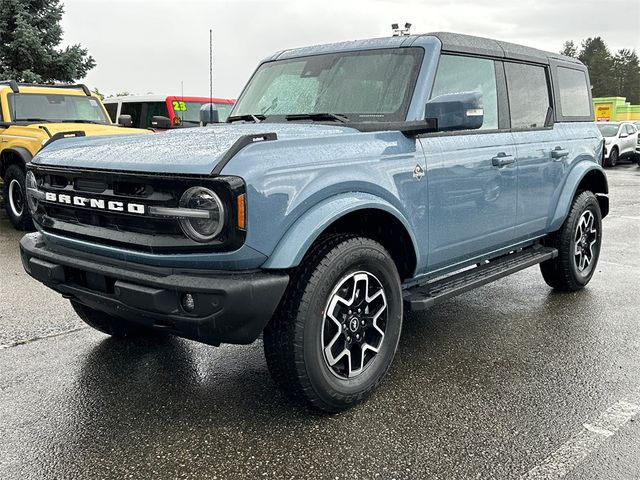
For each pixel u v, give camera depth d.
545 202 4.86
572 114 5.41
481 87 4.26
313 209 2.96
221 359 3.96
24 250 3.54
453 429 3.05
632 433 3.00
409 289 3.87
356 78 3.98
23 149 8.48
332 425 3.09
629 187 15.15
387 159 3.36
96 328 4.16
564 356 4.02
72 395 3.42
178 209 2.74
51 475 2.65
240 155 2.75
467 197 3.95
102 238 3.05
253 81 4.64
